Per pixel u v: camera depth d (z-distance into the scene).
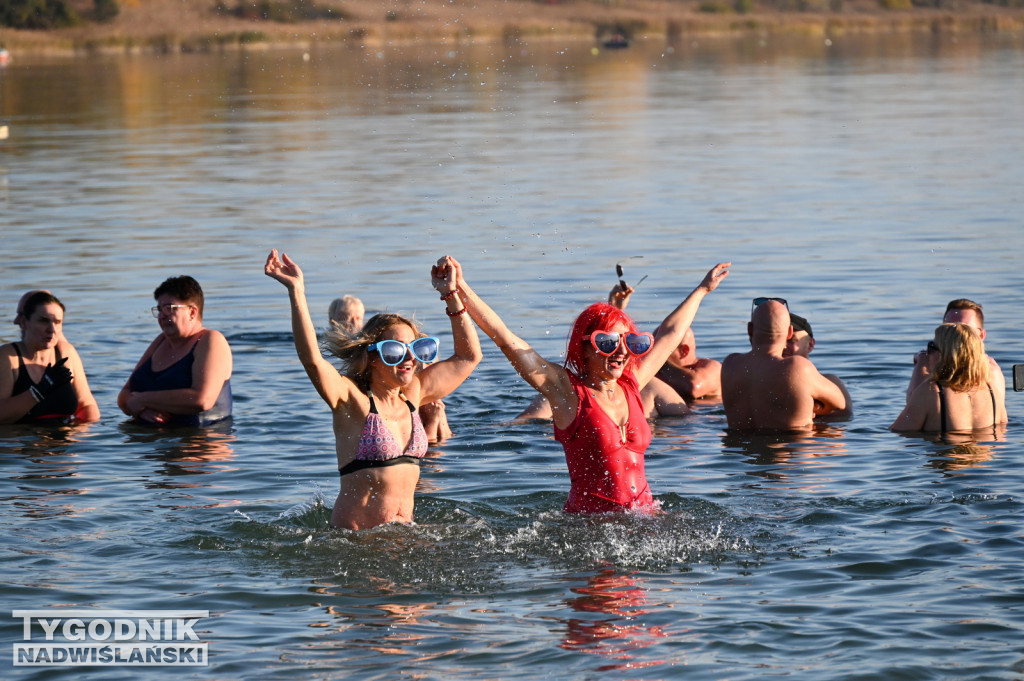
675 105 64.94
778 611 9.27
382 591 9.86
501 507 12.30
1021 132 48.94
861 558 10.42
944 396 15.26
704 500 12.35
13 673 8.40
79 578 10.26
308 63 93.25
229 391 16.84
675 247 28.34
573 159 44.12
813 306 22.55
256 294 24.53
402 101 67.75
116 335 21.19
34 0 107.94
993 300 22.20
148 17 111.31
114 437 15.73
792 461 14.12
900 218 31.38
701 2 160.25
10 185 39.75
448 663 8.45
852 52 115.81
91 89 74.88
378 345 10.94
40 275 26.16
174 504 12.57
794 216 32.22
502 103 66.44
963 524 11.32
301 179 40.09
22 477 13.78
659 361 11.73
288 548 10.90
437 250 28.27
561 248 28.31
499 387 18.27
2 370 16.61
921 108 60.81
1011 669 8.16
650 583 9.94
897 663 8.29
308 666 8.45
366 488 11.29
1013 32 154.38
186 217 33.38
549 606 9.48
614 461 11.44
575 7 139.88
